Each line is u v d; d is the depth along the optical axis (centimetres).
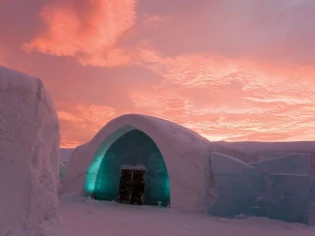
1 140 400
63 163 2445
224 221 1046
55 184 493
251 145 1272
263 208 1100
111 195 1595
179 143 1373
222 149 1303
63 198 1572
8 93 414
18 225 398
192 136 1541
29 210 414
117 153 1638
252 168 1158
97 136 1617
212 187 1265
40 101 454
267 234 825
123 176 1581
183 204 1267
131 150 1602
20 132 421
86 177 1603
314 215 1014
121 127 1555
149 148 1554
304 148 1149
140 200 1495
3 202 390
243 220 1073
